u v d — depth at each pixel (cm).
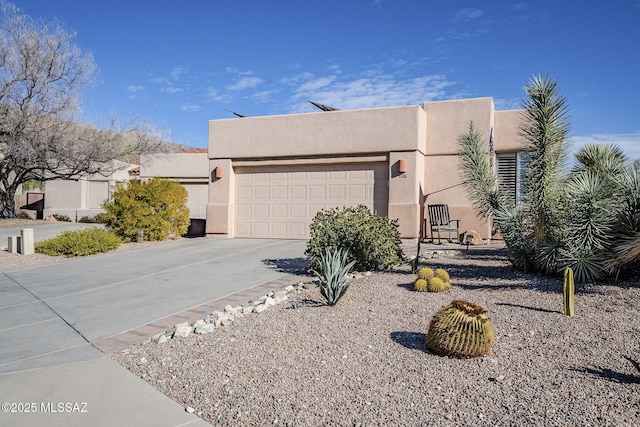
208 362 465
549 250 796
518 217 871
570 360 446
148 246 1492
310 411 359
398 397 379
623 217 734
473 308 473
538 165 797
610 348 473
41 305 743
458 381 407
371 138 1484
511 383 400
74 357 496
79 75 2162
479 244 1399
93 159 2211
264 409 364
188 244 1509
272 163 1619
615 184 755
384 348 495
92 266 1128
